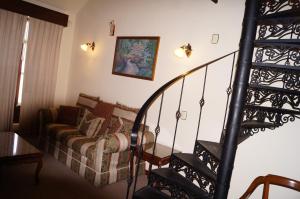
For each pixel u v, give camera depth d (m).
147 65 3.91
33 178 3.12
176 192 2.17
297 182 2.12
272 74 2.27
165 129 3.61
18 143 3.09
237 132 1.93
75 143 3.42
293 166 2.54
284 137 2.60
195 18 3.40
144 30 4.02
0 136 3.27
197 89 3.30
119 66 4.34
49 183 3.05
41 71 4.97
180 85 3.49
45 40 4.93
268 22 1.87
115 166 3.24
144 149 3.14
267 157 2.70
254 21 1.83
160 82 3.75
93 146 3.28
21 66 4.78
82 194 2.90
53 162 3.71
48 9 4.83
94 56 4.88
